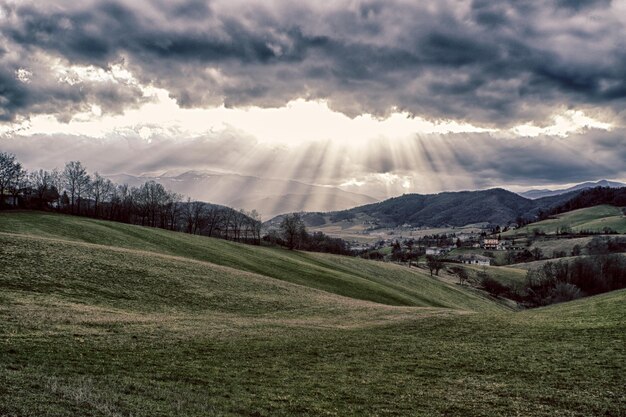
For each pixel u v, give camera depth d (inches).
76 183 6210.6
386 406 836.6
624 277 6131.9
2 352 933.8
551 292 5876.0
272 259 4461.1
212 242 4667.8
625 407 809.5
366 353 1261.1
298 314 2122.3
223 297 2240.4
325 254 6289.4
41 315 1320.1
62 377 820.0
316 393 896.9
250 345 1273.4
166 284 2239.2
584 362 1085.8
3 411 602.5
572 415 786.8
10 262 1984.5
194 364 1034.7
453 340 1450.5
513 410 815.1
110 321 1374.3
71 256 2313.0
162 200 6530.5
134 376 898.1
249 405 797.9
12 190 5605.3
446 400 872.3
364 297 3747.5
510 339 1417.3
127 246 3577.8
